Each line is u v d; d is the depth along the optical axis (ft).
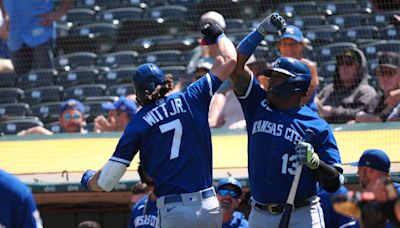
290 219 62.08
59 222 89.92
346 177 80.07
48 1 118.52
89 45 126.52
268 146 62.64
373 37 117.70
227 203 79.25
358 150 84.33
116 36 126.93
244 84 64.59
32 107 115.75
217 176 82.94
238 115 97.45
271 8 122.93
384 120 94.48
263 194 62.80
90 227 80.94
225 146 89.04
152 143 60.23
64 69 121.39
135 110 100.58
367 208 41.91
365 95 96.07
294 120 62.69
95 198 88.28
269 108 63.72
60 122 103.71
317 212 62.69
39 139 97.40
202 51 111.24
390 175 78.64
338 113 95.91
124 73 119.44
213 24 64.03
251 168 63.77
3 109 115.34
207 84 61.82
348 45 115.03
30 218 47.62
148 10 130.72
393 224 41.24
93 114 112.57
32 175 86.33
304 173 61.82
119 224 89.61
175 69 111.14
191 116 60.59
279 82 63.00
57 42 123.13
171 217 59.31
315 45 120.06
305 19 122.52
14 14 116.98
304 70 63.21
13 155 91.97
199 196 59.57
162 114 60.49
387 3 116.57
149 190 74.38
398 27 115.03
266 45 111.55
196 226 59.31
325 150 62.03
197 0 124.47
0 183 47.24
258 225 63.10
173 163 59.88
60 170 86.79
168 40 122.93
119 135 96.63
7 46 117.60
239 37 114.73
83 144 94.22
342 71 97.14
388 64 94.48
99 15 131.75
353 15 122.31
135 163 86.63
